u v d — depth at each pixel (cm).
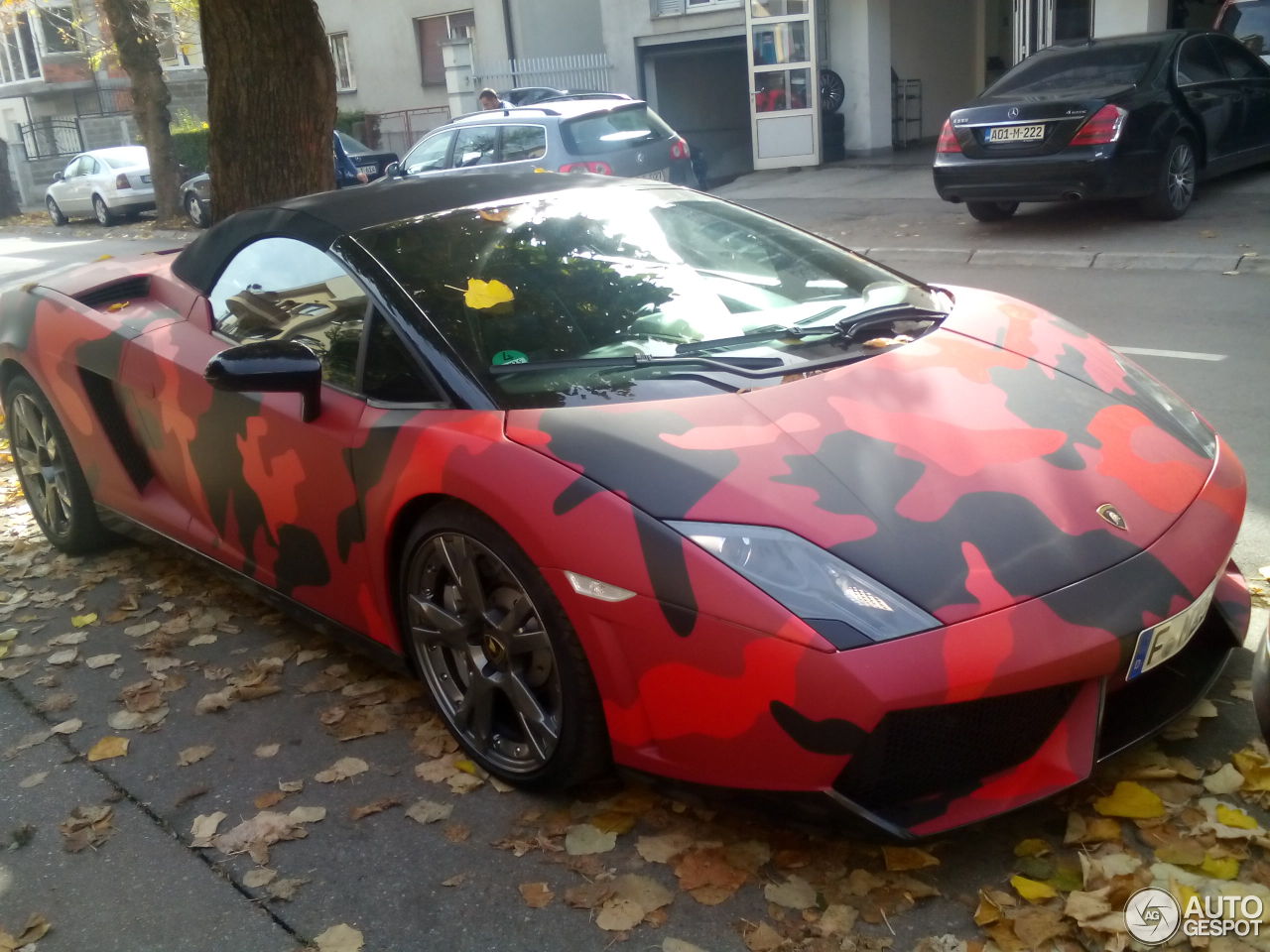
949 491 240
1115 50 1030
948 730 221
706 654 225
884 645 214
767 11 1664
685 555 228
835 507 234
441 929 236
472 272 314
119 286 419
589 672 247
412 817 273
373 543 295
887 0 1772
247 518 348
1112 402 288
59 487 448
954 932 222
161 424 373
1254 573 360
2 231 2542
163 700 342
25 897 258
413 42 2530
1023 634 218
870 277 356
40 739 325
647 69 2092
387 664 316
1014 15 1611
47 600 425
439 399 283
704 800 239
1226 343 640
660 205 368
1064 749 228
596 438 253
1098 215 1056
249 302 354
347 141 2064
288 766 301
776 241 367
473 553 267
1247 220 947
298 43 708
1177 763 266
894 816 223
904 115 1884
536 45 2361
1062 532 237
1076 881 232
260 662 355
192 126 2797
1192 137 997
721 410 262
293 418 315
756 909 232
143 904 252
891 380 279
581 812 268
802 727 217
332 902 247
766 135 1708
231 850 267
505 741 280
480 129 1284
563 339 297
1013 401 277
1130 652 226
